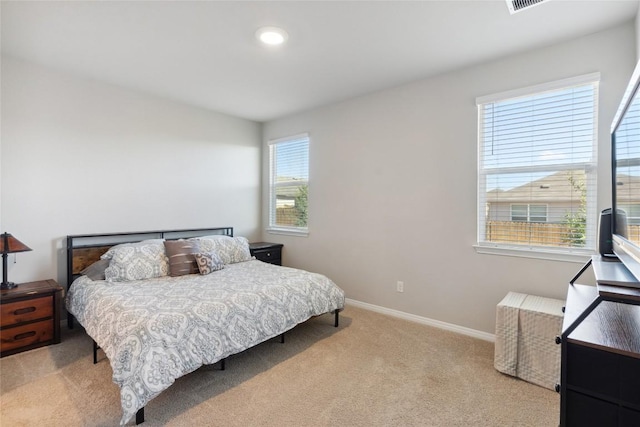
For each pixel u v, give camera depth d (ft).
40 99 9.71
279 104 13.10
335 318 10.39
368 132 11.91
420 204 10.63
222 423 5.82
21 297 8.38
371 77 10.32
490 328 9.36
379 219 11.68
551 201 8.43
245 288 8.57
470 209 9.62
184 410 6.16
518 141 8.88
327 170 13.25
